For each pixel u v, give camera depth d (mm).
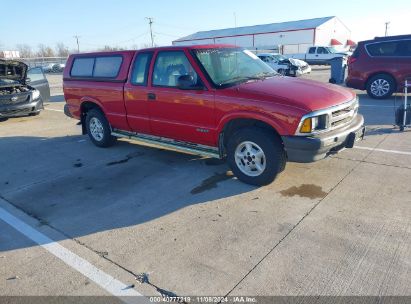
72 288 2854
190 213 3977
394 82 10367
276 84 4570
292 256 3076
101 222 3900
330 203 4004
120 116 6039
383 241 3215
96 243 3488
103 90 6188
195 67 4738
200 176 5047
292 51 45125
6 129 9320
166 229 3670
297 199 4152
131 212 4090
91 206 4309
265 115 4129
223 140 4750
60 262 3211
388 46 10352
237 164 4621
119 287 2830
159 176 5145
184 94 4852
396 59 10180
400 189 4250
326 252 3104
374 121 7754
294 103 4008
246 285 2756
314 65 31281
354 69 10992
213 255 3166
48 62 48344
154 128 5539
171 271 2982
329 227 3504
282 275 2842
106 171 5512
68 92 7098
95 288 2840
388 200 3988
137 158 6074
